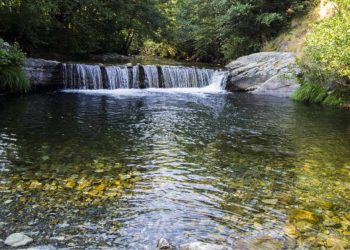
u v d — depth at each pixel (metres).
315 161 6.86
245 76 17.69
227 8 23.00
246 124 10.04
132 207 4.74
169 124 9.76
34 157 6.56
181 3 30.61
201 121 10.29
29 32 17.92
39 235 3.97
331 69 12.89
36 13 16.73
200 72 18.45
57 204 4.71
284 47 20.31
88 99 13.47
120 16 23.20
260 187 5.55
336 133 9.16
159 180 5.71
